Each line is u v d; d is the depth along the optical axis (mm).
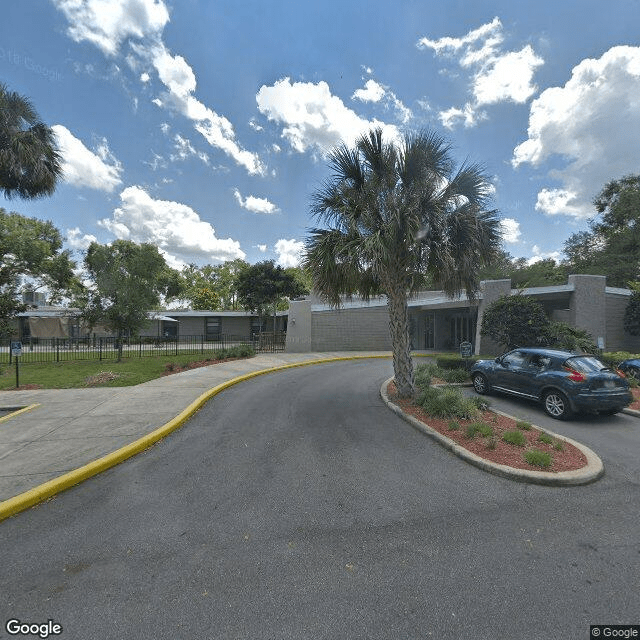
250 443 5797
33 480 4254
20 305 14844
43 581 2705
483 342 18188
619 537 3258
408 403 8102
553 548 3092
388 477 4527
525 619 2334
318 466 4875
